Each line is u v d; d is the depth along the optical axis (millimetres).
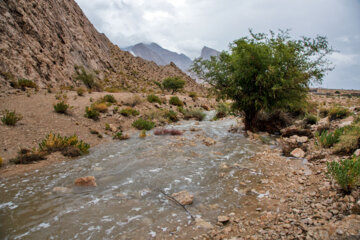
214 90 11836
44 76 18984
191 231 3137
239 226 3164
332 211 3141
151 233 3111
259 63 9859
